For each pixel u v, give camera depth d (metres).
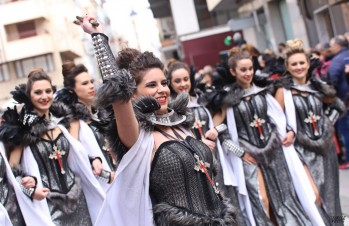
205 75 10.89
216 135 5.50
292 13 17.23
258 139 5.80
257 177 5.77
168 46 23.98
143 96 3.24
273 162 5.80
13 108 5.30
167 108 3.37
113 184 3.17
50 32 32.22
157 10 24.11
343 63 8.67
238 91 5.86
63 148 5.38
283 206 5.78
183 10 22.53
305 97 6.02
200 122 5.80
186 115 3.41
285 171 5.82
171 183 3.13
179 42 21.30
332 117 6.12
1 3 31.62
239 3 20.75
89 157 5.52
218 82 6.02
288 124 5.91
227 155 5.80
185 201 3.12
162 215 3.10
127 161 3.11
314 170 5.95
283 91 5.99
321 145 5.95
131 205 3.12
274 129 5.87
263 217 5.72
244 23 15.88
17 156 5.24
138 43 3.86
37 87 5.43
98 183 5.45
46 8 31.88
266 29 19.39
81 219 5.34
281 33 18.61
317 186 5.92
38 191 5.05
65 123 5.55
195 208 3.13
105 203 3.19
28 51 31.88
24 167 5.23
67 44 32.25
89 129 5.64
